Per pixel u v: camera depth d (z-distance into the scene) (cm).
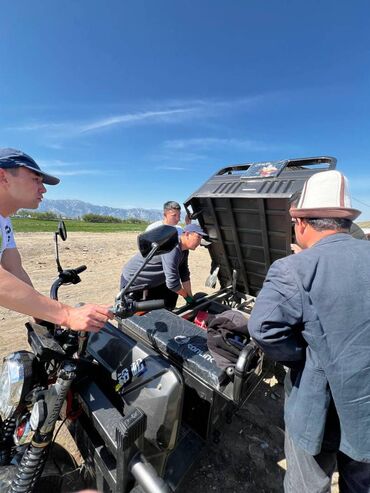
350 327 115
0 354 357
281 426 270
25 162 152
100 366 181
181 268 379
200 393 200
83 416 172
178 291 335
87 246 1295
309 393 130
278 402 301
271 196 254
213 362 203
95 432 163
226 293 392
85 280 729
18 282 129
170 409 147
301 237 150
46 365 160
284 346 132
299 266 126
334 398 121
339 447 129
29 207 169
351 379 115
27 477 120
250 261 352
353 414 117
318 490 146
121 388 162
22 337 404
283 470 227
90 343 196
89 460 162
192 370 203
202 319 323
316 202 135
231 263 388
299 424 134
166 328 246
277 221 280
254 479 218
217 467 226
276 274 132
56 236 181
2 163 147
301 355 137
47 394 125
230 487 211
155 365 160
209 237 383
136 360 168
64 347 155
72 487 170
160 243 147
